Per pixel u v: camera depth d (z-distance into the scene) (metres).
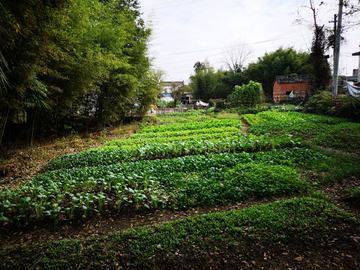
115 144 10.28
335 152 6.73
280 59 41.94
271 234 3.22
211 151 8.25
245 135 10.37
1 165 6.75
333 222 3.39
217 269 2.75
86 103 13.49
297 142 8.11
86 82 9.72
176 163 6.52
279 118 15.45
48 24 5.85
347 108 13.37
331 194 4.43
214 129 12.88
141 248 3.09
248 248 3.03
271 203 4.11
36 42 5.57
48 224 3.88
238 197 4.44
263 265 2.78
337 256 2.85
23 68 6.14
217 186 4.80
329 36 17.06
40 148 9.29
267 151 7.70
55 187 4.54
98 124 15.00
